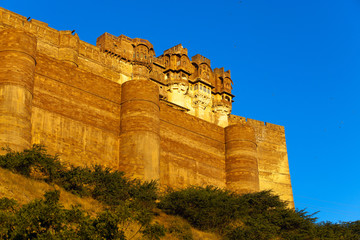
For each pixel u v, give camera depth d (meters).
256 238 33.66
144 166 37.25
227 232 33.59
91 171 33.91
